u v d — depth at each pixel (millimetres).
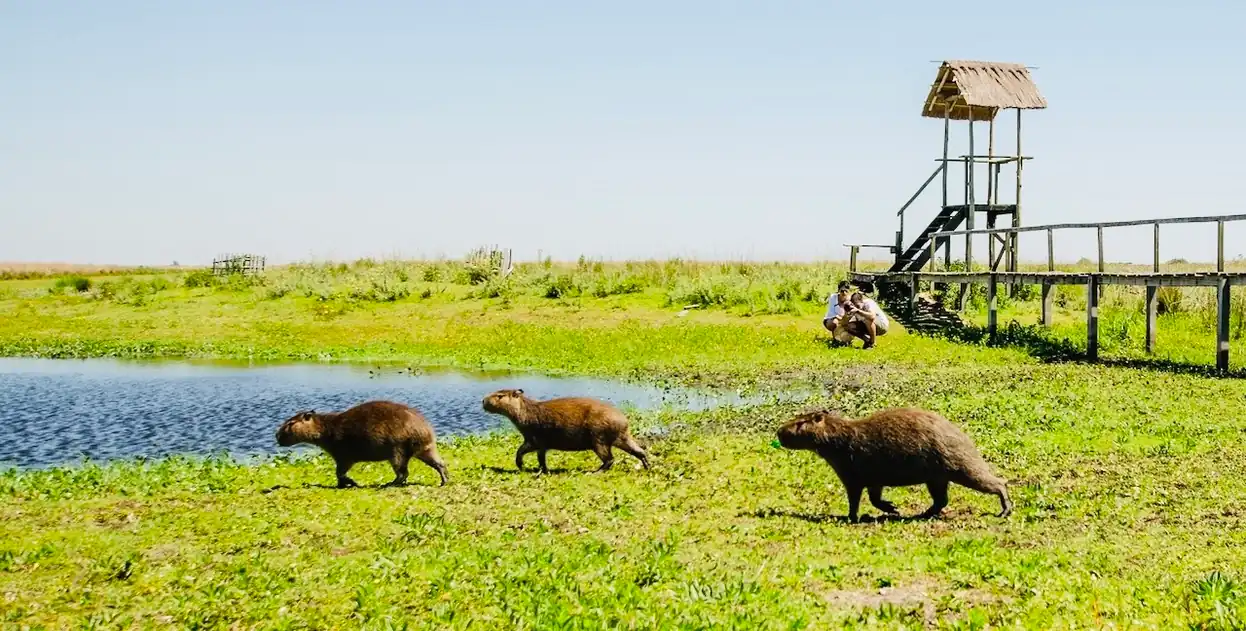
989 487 11195
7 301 45625
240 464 16297
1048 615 7602
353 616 8336
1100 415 17547
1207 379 21891
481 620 8055
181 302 42375
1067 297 36406
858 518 11562
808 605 8133
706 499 12633
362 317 37688
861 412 19250
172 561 9984
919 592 8477
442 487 13609
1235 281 22703
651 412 20672
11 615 8445
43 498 13336
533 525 11297
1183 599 7840
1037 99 36000
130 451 17750
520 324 35156
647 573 9062
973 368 25406
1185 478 12688
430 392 24219
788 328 32844
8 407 22297
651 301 38000
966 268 35969
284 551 10352
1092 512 11211
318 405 22562
